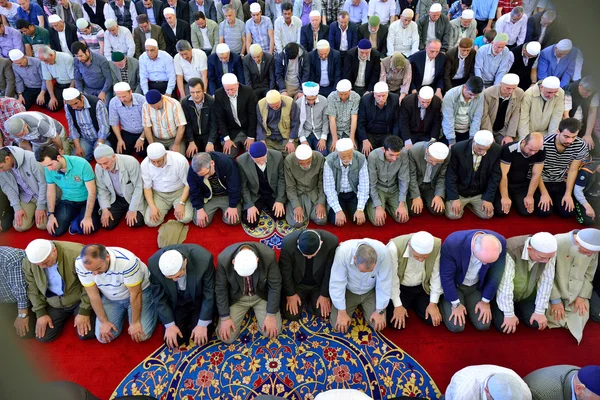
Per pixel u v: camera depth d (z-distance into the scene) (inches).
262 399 106.7
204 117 212.5
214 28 290.5
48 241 133.6
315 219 183.5
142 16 275.3
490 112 211.0
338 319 143.6
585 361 138.2
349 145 163.5
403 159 177.0
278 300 140.3
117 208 184.2
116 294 138.6
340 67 249.1
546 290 139.0
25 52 285.3
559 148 177.6
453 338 144.9
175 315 143.2
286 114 210.8
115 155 170.4
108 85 248.2
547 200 185.0
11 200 177.8
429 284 145.9
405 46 277.7
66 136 217.3
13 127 180.4
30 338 142.4
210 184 181.0
